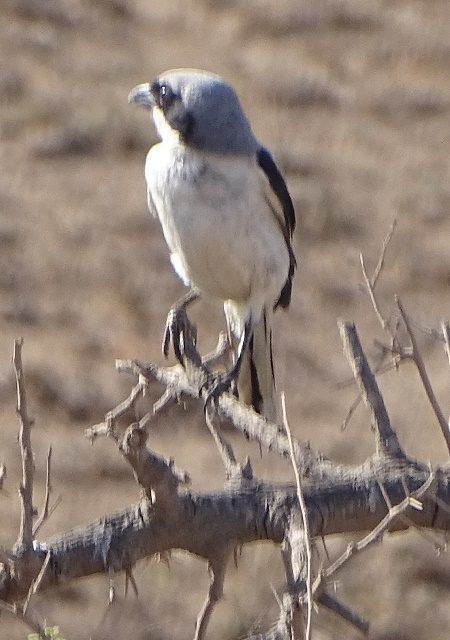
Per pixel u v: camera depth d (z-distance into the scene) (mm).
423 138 28625
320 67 31438
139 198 24203
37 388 16828
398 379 17547
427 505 4641
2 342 18484
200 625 4574
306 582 4047
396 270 21938
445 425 4191
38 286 20469
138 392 5613
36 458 14938
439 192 25391
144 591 12250
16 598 4371
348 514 4613
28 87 28297
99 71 29516
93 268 21203
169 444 15594
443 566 13250
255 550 12625
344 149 27406
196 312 19578
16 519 13422
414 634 12203
